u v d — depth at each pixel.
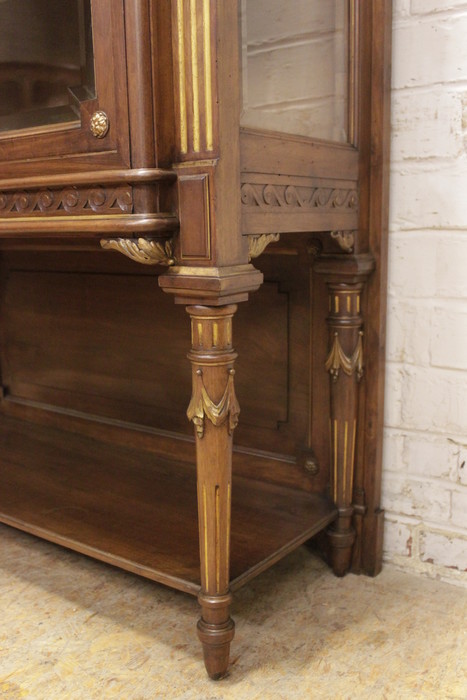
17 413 1.75
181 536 1.14
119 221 0.82
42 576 1.22
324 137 1.05
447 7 1.06
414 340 1.17
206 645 0.92
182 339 1.40
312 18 0.98
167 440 1.47
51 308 1.62
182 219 0.82
